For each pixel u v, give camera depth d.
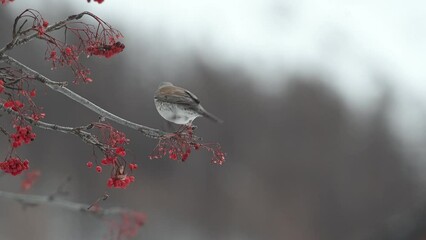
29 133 4.96
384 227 11.97
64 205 7.79
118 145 5.24
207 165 33.34
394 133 43.38
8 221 19.50
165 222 27.98
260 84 44.00
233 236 30.23
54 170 28.62
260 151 39.62
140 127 5.36
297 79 45.50
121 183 5.20
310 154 40.47
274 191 35.94
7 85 4.98
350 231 35.75
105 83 33.16
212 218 30.69
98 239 20.80
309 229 34.22
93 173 28.28
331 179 38.94
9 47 4.99
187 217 29.88
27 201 7.77
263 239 31.03
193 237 27.97
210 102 40.84
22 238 19.23
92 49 5.15
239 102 41.69
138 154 30.67
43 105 28.94
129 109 33.84
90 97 31.97
